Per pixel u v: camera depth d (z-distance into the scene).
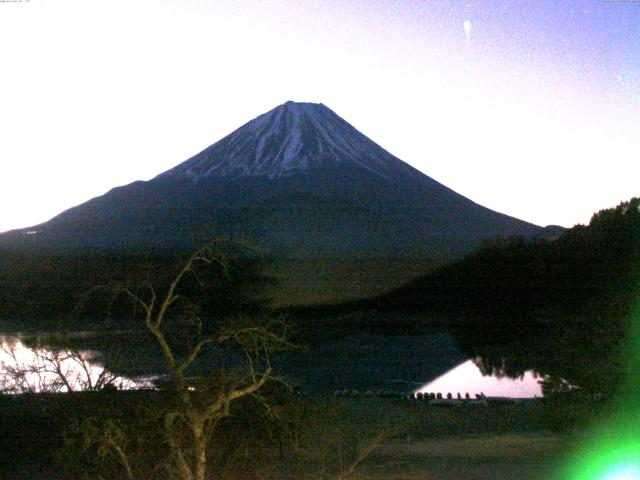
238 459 15.03
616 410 18.50
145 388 16.95
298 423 15.94
